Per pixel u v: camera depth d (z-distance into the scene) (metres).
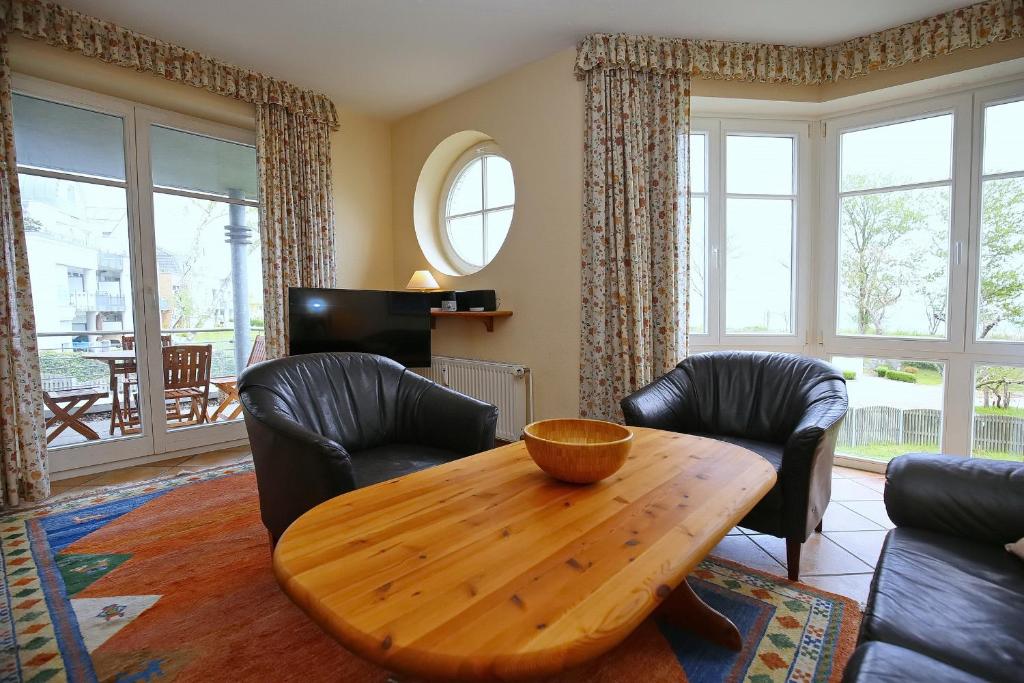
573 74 3.04
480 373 3.58
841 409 1.90
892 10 2.58
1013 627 0.90
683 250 2.95
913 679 0.76
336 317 3.32
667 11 2.62
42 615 1.58
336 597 0.78
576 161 3.06
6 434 2.44
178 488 2.73
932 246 2.88
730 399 2.44
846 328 3.16
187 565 1.90
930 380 2.90
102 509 2.43
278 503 1.70
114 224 3.06
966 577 1.06
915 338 2.92
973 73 2.63
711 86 2.98
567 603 0.77
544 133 3.21
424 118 4.02
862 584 1.76
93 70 2.76
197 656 1.40
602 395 2.95
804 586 1.75
